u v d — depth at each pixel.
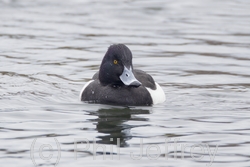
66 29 20.95
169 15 23.81
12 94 13.05
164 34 20.42
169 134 10.07
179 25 21.94
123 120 10.97
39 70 15.47
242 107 12.15
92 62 16.44
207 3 26.36
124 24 22.03
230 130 10.32
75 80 14.61
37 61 16.44
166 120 11.02
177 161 8.82
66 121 10.88
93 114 11.40
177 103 12.48
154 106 12.15
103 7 25.16
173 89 13.80
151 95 12.30
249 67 16.03
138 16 23.47
